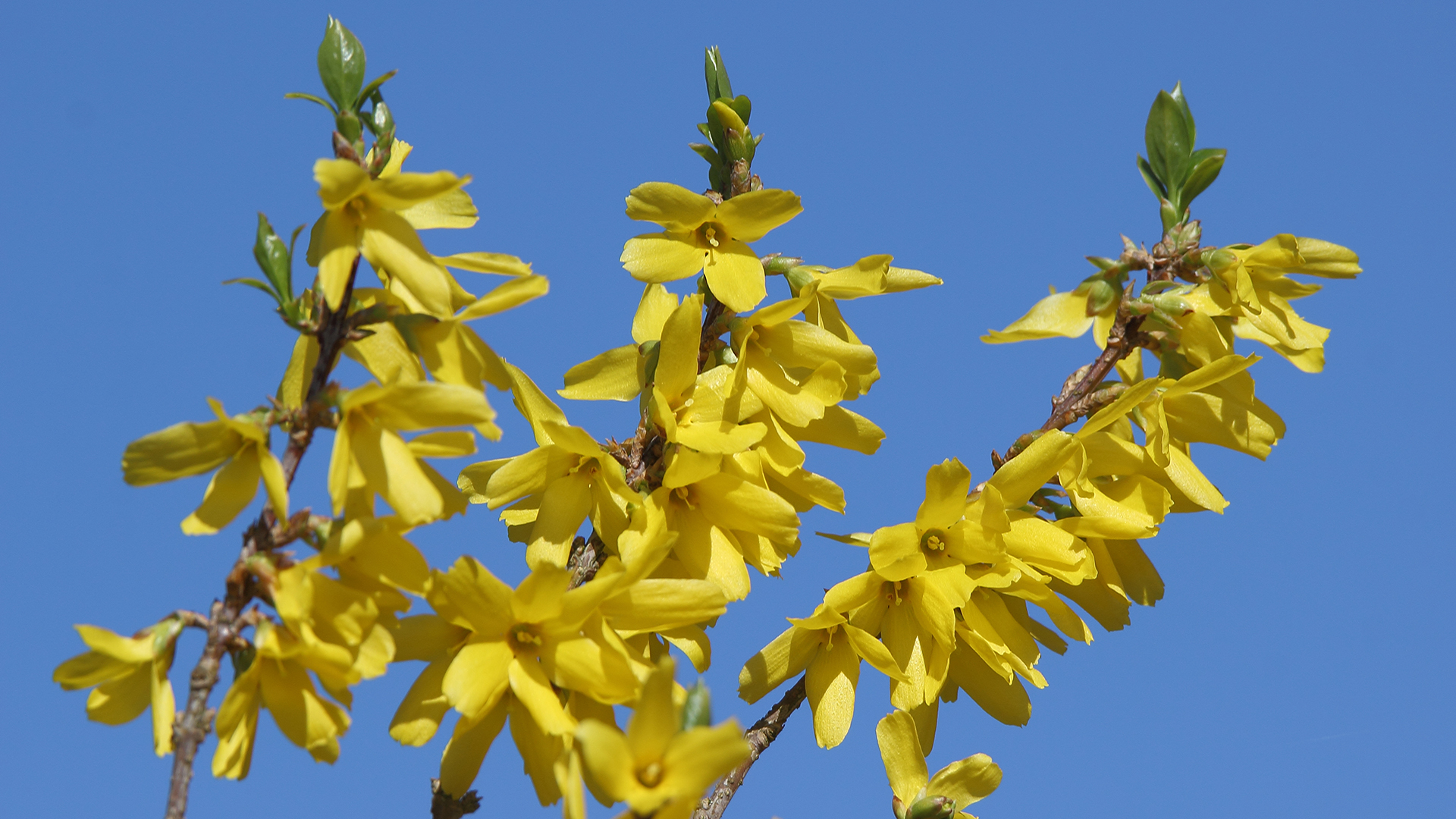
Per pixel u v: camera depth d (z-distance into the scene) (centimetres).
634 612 79
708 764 75
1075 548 84
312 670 78
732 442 82
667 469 82
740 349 84
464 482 84
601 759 74
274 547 78
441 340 79
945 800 82
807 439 85
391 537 78
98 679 78
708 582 80
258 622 78
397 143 83
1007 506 84
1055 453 83
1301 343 86
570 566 83
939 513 83
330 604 78
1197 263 86
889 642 84
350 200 78
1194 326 85
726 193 85
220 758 77
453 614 79
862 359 84
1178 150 87
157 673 77
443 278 79
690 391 83
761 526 83
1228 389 86
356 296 81
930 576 83
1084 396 86
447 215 82
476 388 80
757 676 84
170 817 77
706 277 83
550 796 80
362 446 78
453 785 80
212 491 78
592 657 79
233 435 78
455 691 78
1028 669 84
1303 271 86
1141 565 86
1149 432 85
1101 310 84
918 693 84
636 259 83
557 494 82
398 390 78
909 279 85
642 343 84
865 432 85
